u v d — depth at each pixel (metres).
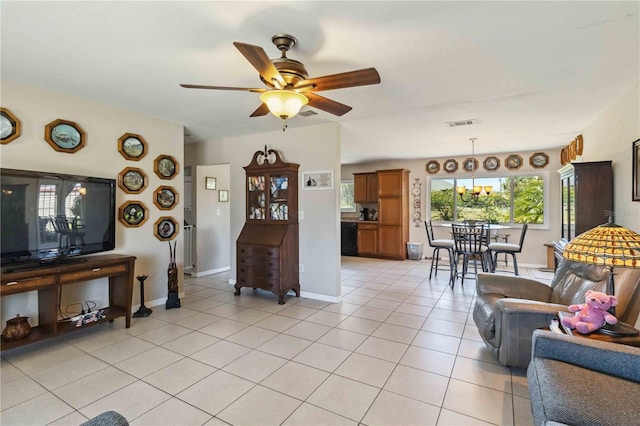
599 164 3.42
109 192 3.39
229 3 1.71
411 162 7.74
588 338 1.74
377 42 2.12
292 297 4.48
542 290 2.92
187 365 2.58
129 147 3.71
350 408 2.04
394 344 2.97
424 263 7.05
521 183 6.62
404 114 3.78
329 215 4.29
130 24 1.92
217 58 2.37
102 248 3.33
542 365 1.60
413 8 1.75
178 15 1.82
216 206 6.09
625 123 3.05
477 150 6.38
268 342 3.01
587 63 2.45
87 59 2.39
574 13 1.80
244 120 4.09
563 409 1.29
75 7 1.75
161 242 4.11
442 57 2.35
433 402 2.10
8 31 2.00
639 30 1.98
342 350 2.85
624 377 1.48
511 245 5.19
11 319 2.73
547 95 3.13
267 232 4.42
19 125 2.88
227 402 2.10
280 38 2.04
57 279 2.81
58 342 2.99
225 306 4.07
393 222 7.54
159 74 2.66
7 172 2.66
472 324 3.46
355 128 4.50
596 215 3.42
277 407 2.05
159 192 4.03
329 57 2.33
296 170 4.48
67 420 1.92
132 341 3.03
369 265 6.85
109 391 2.22
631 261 1.69
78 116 3.28
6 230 2.65
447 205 7.38
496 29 1.97
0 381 2.34
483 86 2.91
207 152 5.41
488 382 2.33
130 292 3.36
